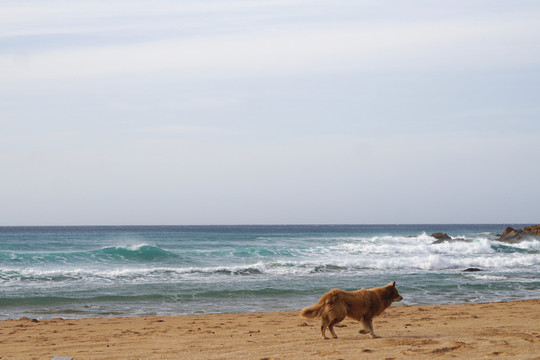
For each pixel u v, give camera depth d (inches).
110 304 634.2
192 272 944.3
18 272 866.1
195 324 476.1
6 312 579.8
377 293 337.1
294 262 1071.6
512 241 1946.4
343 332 368.5
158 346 339.0
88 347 343.9
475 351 262.1
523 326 377.4
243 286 779.4
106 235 3107.8
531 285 818.2
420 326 402.6
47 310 593.6
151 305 629.9
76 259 1119.6
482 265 1150.3
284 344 314.0
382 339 317.7
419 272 997.2
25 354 322.0
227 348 312.3
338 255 1326.3
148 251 1221.7
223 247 1678.2
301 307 622.8
